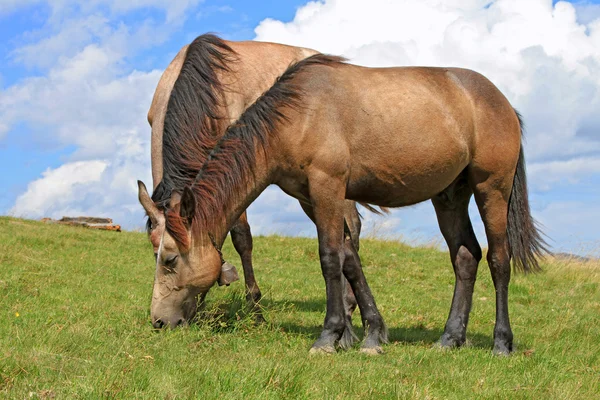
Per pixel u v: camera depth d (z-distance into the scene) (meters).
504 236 6.10
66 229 14.45
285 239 15.24
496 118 6.02
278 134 5.24
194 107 5.74
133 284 8.88
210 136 5.82
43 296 7.14
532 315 8.41
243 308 6.20
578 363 5.55
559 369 5.16
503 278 6.05
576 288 11.20
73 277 8.96
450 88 5.95
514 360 5.41
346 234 5.77
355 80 5.56
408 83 5.73
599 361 5.64
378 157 5.48
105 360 4.13
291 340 5.56
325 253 5.28
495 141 5.96
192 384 3.71
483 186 6.03
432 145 5.61
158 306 5.23
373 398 3.86
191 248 5.14
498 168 5.98
